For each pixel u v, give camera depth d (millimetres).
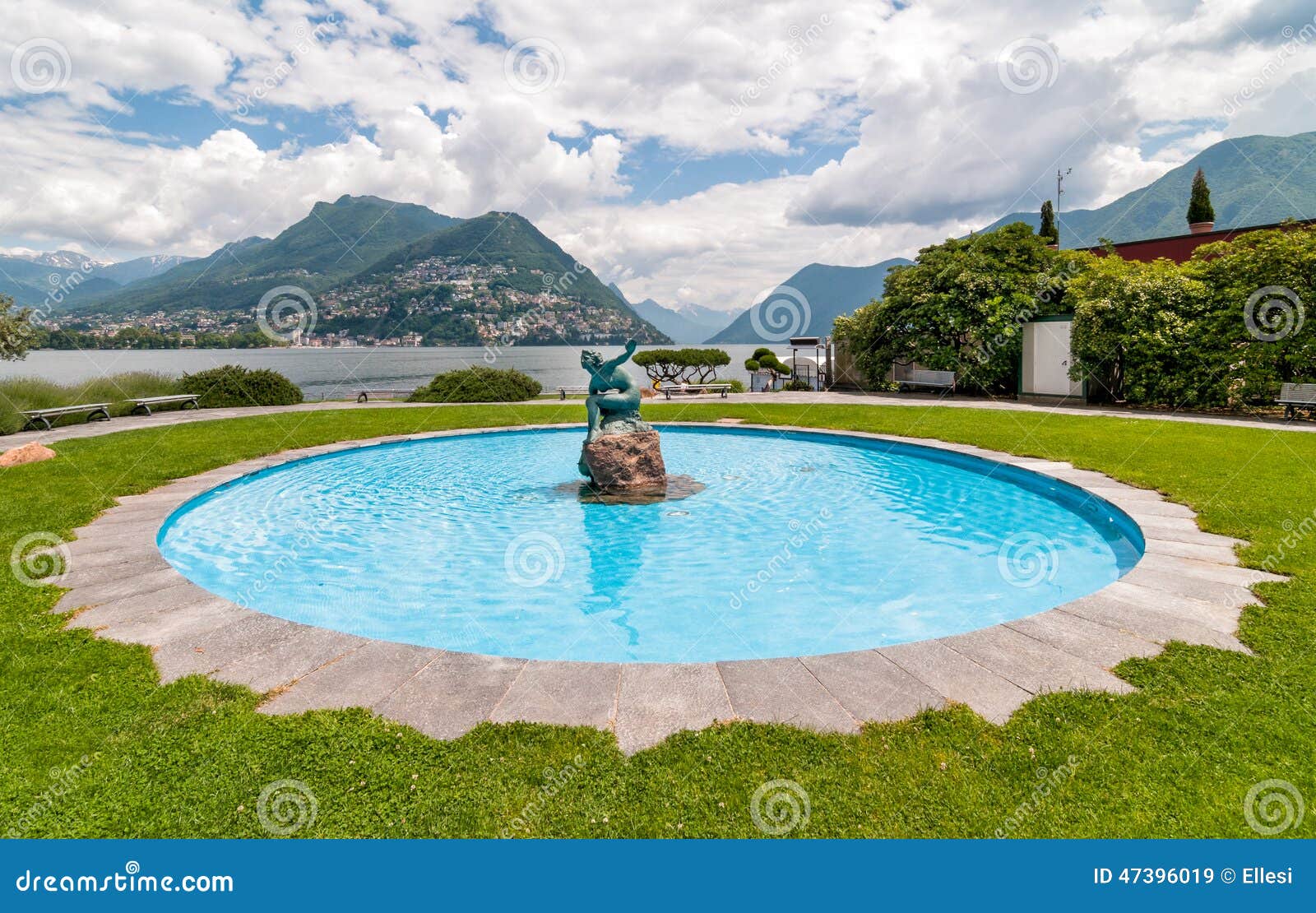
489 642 6020
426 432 16547
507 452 15250
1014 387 23766
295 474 12789
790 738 3764
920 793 3340
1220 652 4688
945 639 4988
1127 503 8672
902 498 10930
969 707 4062
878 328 26656
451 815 3236
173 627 5344
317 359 86938
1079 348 20047
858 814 3219
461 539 9031
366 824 3191
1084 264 23484
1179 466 10750
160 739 3818
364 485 12062
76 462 12414
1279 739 3686
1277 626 5070
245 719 4012
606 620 6469
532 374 59938
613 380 11742
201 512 10133
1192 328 17781
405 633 6184
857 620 6418
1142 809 3201
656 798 3326
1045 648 4816
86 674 4574
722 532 9266
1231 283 17422
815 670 4539
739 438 16734
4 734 3875
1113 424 15680
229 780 3480
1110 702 4082
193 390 22891
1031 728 3826
